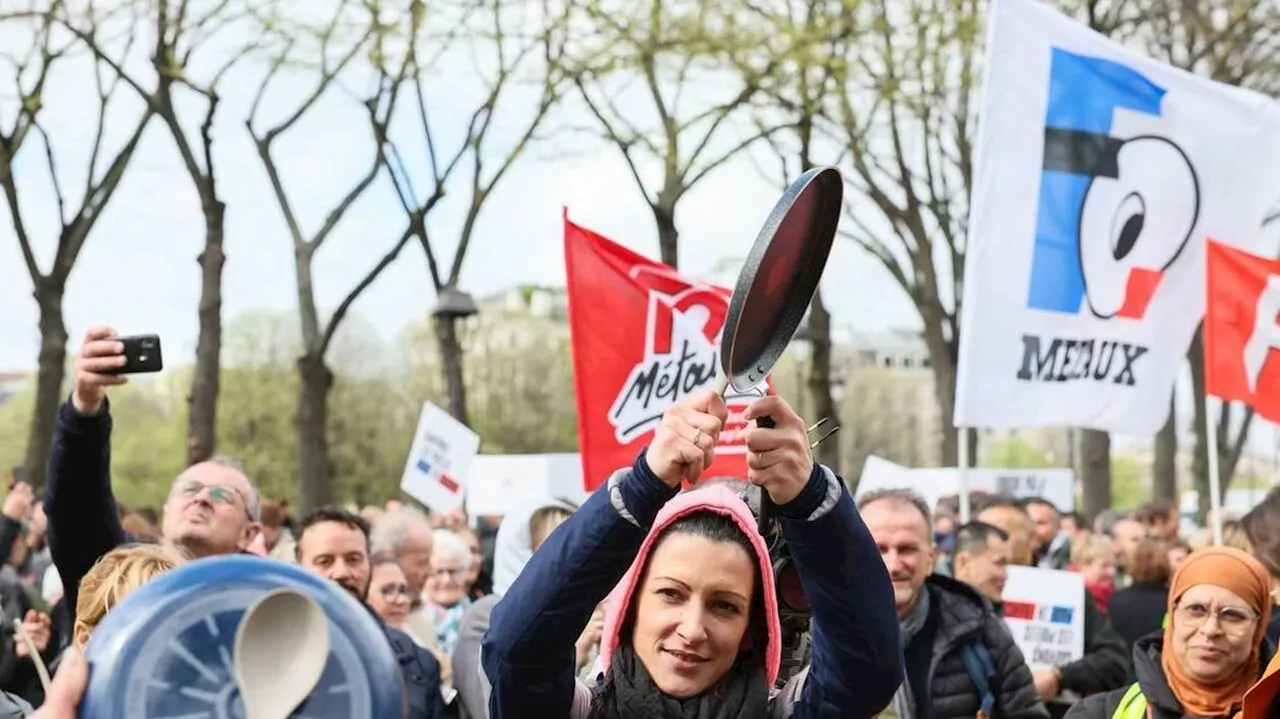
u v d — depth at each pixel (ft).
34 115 60.13
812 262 7.13
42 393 64.44
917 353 222.89
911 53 61.31
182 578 4.49
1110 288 25.07
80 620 10.75
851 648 7.68
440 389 172.24
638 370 20.29
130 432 174.29
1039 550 33.78
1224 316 24.52
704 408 7.18
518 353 173.78
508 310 181.78
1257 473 129.29
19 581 21.63
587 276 20.31
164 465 172.86
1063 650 22.90
